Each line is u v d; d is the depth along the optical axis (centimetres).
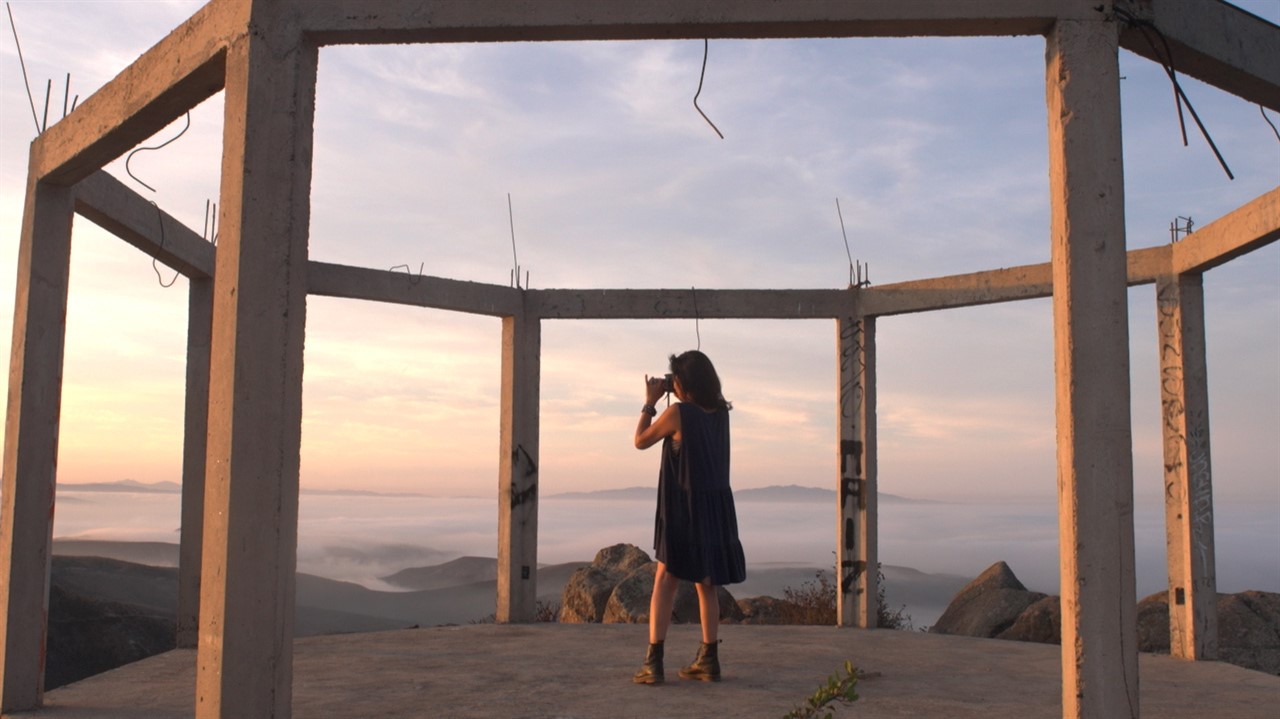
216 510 304
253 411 305
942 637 667
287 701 306
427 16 316
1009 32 317
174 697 447
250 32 315
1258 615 732
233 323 305
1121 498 291
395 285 677
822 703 208
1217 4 337
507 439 743
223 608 298
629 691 454
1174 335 617
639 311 738
